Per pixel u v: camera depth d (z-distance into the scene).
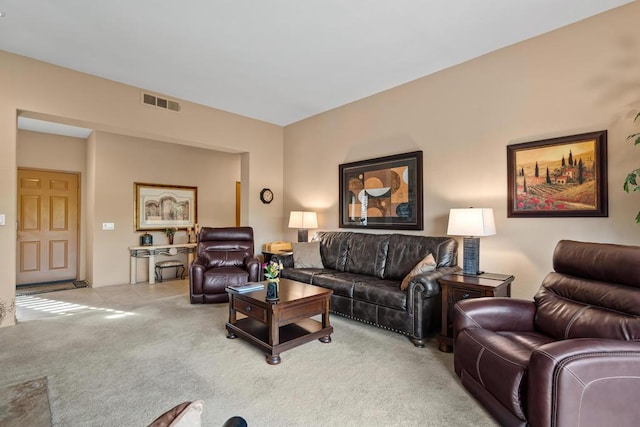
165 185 6.11
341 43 3.18
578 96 2.84
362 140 4.62
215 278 4.20
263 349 2.58
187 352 2.70
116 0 2.55
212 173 6.79
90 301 4.35
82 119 3.79
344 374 2.34
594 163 2.74
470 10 2.67
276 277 2.74
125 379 2.25
